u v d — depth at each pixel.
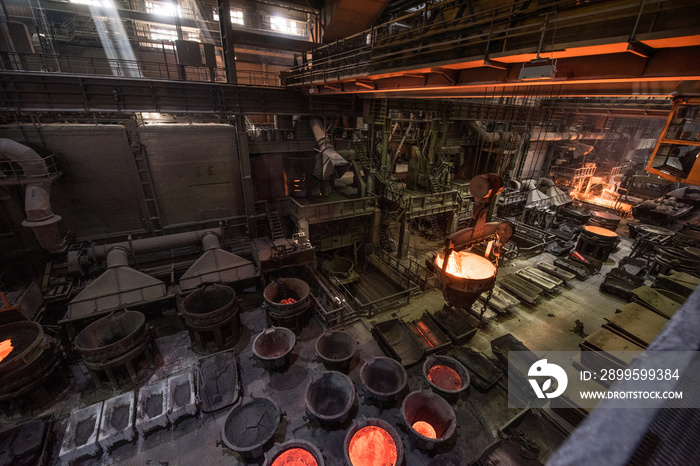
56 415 9.84
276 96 16.69
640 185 30.66
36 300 11.82
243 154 16.30
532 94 10.16
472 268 10.95
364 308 15.04
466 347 12.37
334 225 19.22
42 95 12.44
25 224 10.96
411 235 24.47
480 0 6.16
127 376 11.06
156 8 28.19
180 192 15.68
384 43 8.74
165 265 14.76
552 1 4.90
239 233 17.73
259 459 8.70
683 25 3.77
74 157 13.23
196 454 8.82
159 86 13.95
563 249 20.61
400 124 23.61
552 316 14.84
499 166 23.45
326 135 18.30
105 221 14.57
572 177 28.98
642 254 19.12
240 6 26.83
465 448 9.12
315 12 18.56
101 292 12.17
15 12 22.11
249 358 12.01
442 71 7.49
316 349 11.05
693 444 1.21
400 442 8.16
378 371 10.89
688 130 7.26
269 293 13.37
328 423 8.84
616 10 4.18
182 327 13.49
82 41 24.59
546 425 9.23
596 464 0.86
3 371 8.98
